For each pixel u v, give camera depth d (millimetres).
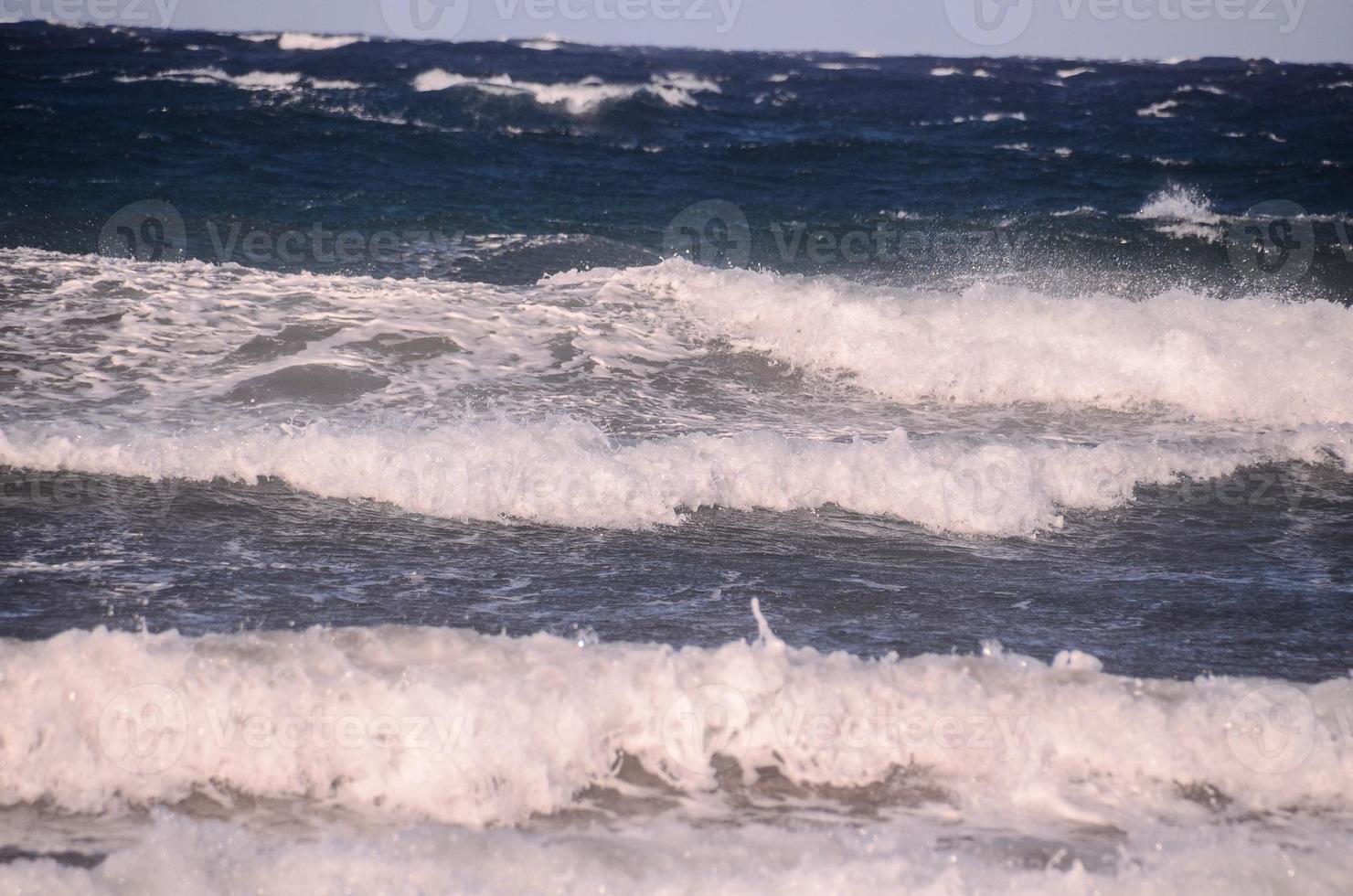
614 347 34094
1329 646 18516
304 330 32969
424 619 18312
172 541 21078
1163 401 32406
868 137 87750
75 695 13664
